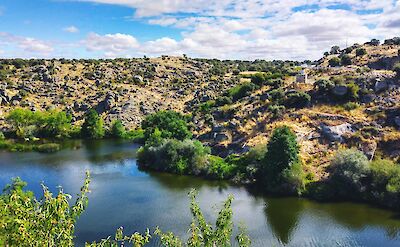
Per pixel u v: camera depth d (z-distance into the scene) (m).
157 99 146.00
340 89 88.62
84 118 131.62
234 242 46.69
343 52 148.00
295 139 73.56
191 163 79.75
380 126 76.94
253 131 87.56
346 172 63.31
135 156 94.56
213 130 93.62
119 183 72.06
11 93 138.50
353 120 80.06
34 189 67.81
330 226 52.62
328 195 63.06
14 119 118.12
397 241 48.00
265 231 51.00
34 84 149.25
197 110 119.81
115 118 130.25
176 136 94.19
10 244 13.73
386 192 59.84
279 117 88.38
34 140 115.12
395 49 126.62
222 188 69.50
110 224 52.25
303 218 55.47
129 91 147.62
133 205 59.88
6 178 74.69
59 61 184.88
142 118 133.12
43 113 123.56
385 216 55.91
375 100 85.19
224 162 79.06
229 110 100.69
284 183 65.88
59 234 14.45
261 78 118.88
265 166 69.44
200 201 62.03
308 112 86.62
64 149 103.56
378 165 63.62
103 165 85.75
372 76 93.25
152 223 52.56
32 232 13.95
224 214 20.88
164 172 80.50
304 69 127.62
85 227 51.22
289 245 47.22
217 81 162.38
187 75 176.75
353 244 47.25
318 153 74.00
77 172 79.62
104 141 115.94
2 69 164.75
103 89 150.88
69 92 146.75
